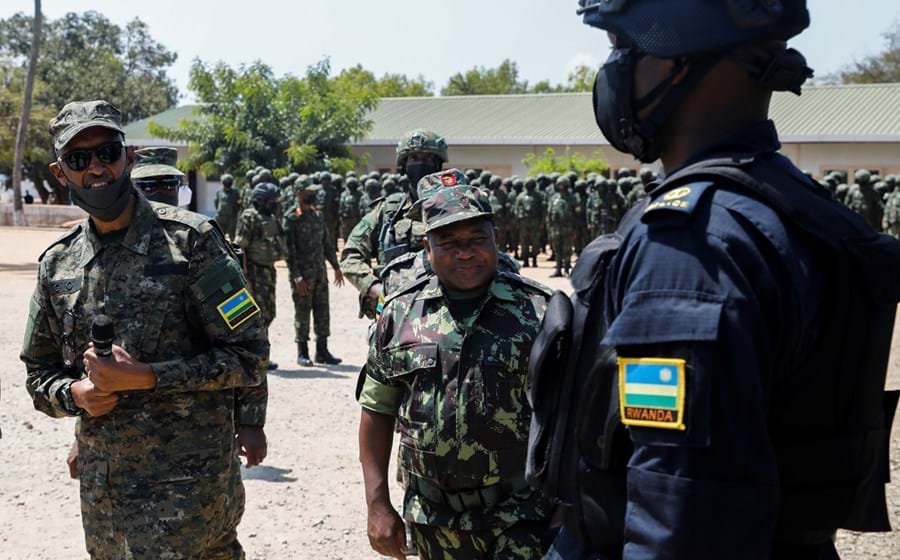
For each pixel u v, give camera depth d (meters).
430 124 37.09
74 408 3.27
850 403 1.46
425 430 3.05
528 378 1.77
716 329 1.32
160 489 3.24
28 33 62.28
